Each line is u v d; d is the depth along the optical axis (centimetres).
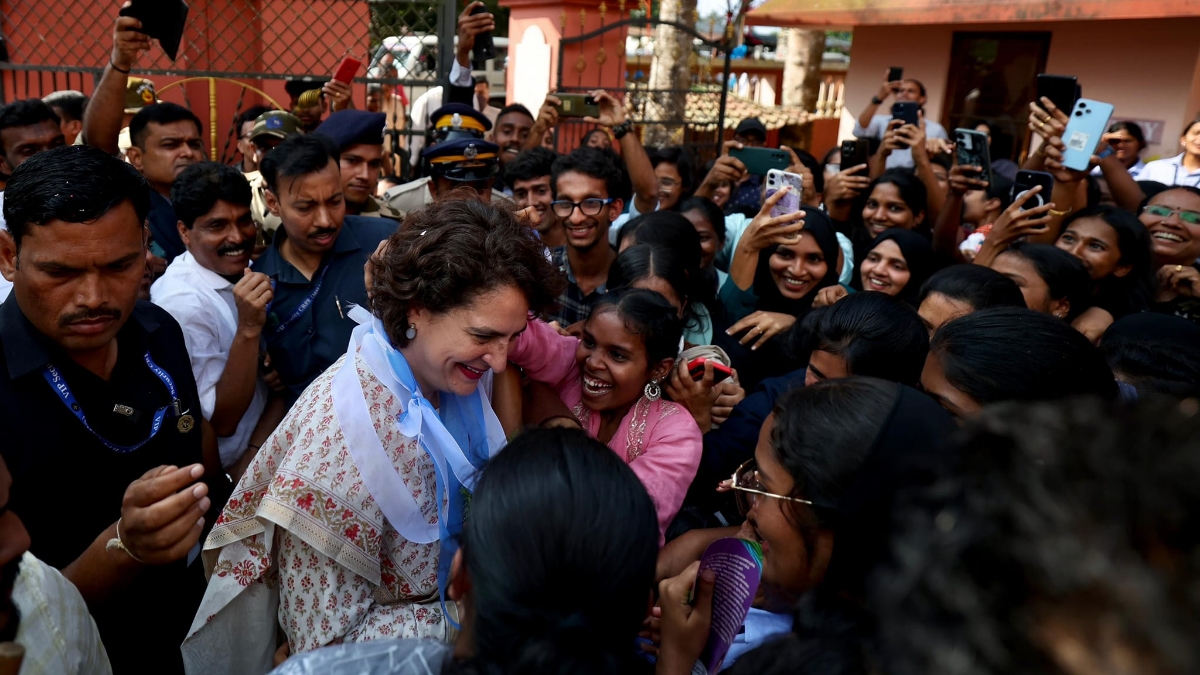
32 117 347
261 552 157
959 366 162
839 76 1490
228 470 258
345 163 333
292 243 256
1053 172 360
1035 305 271
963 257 404
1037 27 854
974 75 918
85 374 171
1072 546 57
